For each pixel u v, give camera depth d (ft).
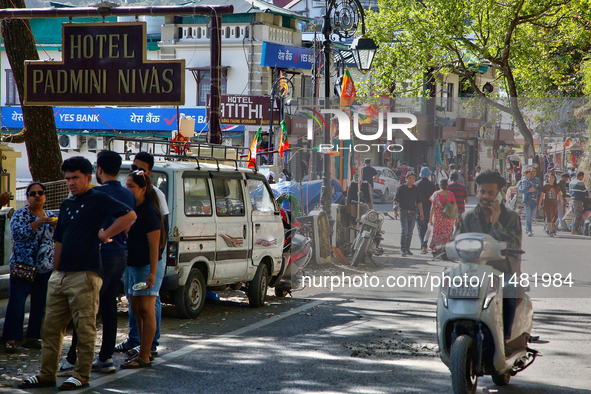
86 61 46.60
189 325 36.68
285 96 113.29
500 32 106.93
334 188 35.14
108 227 27.17
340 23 58.18
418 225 24.88
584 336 32.09
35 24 150.20
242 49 137.18
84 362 24.57
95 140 142.10
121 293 40.37
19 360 28.50
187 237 37.01
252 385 24.82
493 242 22.40
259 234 43.14
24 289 30.07
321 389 24.34
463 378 20.68
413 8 113.19
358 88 110.01
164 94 45.98
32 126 57.57
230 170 41.47
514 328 23.11
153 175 37.24
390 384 24.98
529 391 24.34
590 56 107.86
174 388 24.40
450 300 22.17
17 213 30.12
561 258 23.52
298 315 39.09
